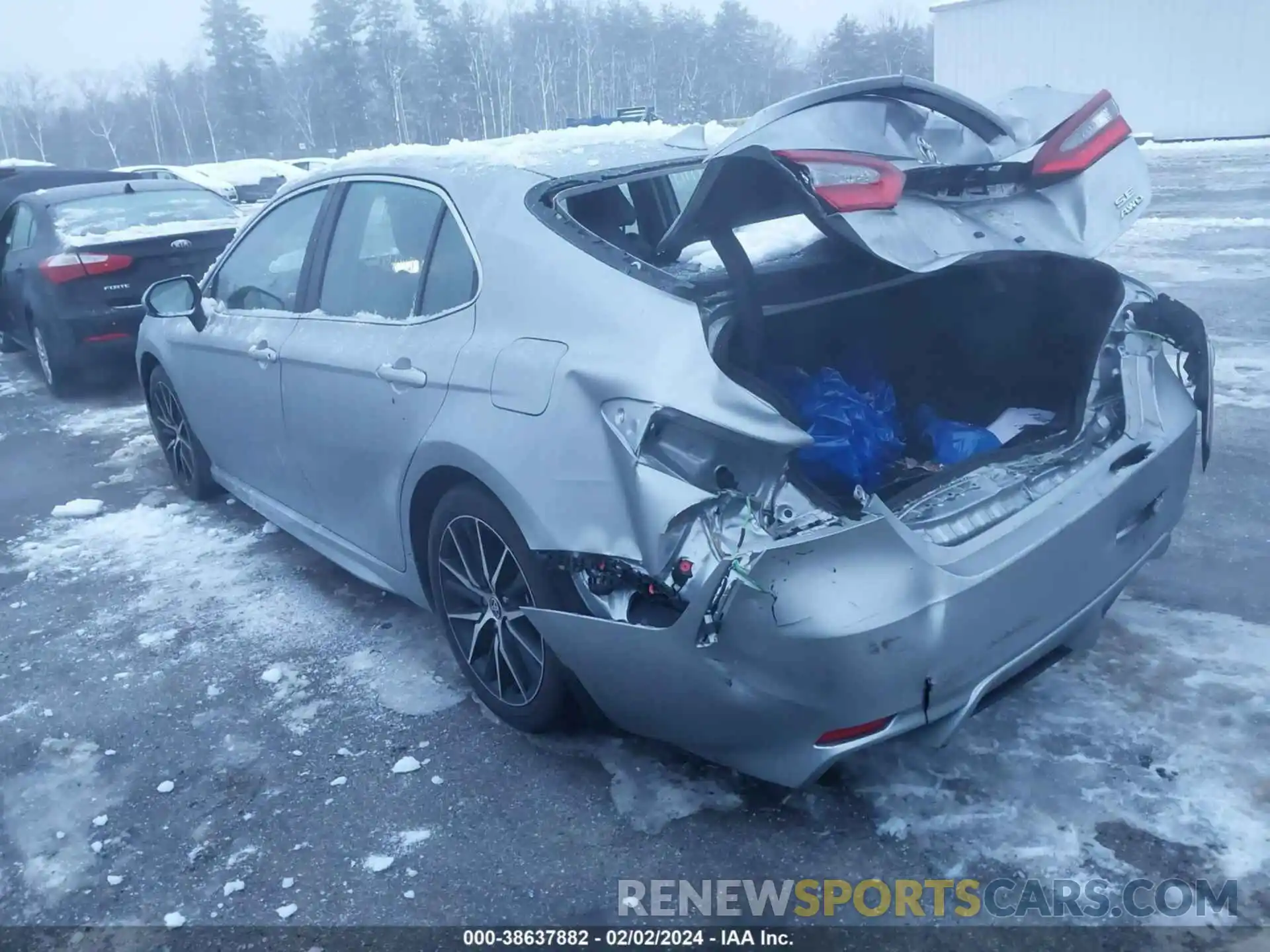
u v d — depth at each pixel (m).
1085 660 3.35
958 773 2.87
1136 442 2.87
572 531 2.60
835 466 2.77
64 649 4.07
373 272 3.64
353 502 3.74
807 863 2.62
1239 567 3.90
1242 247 10.25
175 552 4.96
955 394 3.54
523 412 2.75
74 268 7.59
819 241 3.17
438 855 2.76
